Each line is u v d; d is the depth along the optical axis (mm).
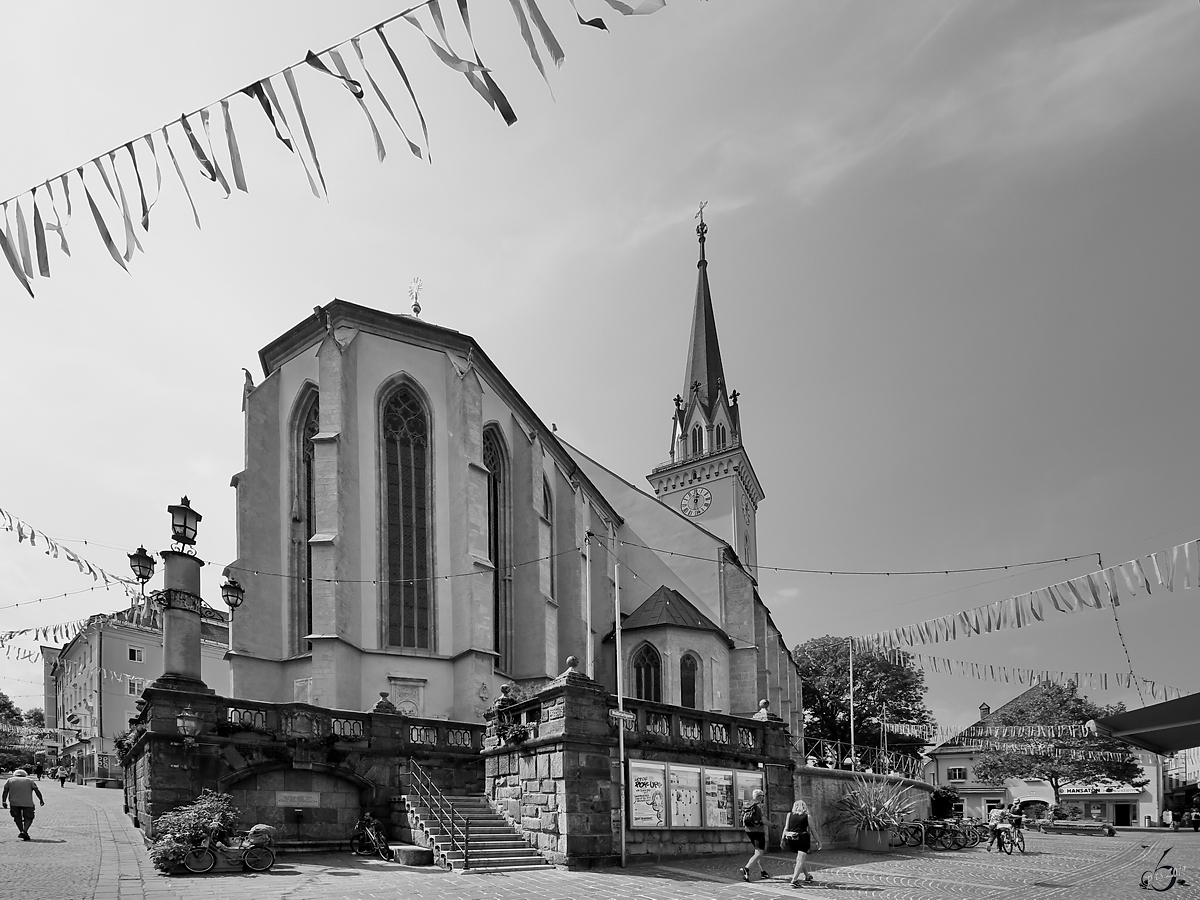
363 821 24422
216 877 19125
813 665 84812
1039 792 95312
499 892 17828
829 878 22297
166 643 24047
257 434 38625
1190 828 77812
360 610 36438
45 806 33750
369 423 38406
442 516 39344
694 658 51219
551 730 24078
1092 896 19750
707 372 87188
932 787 51812
